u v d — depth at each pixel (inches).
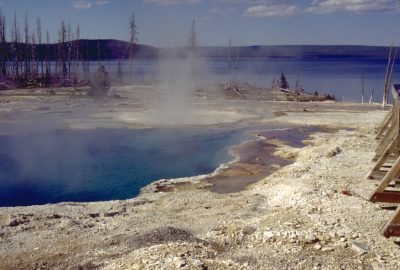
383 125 991.6
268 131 1465.3
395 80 4768.7
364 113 1802.4
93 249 502.3
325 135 1358.3
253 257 433.1
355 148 1037.8
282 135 1393.9
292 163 1030.4
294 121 1632.6
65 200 838.5
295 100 2361.0
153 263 399.2
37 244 530.3
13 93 2265.0
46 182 943.7
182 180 901.2
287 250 442.6
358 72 6304.1
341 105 2071.9
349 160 904.3
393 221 392.2
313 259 417.7
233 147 1237.1
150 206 700.7
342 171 808.3
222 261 411.2
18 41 3240.7
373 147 1043.3
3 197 853.8
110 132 1455.5
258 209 645.3
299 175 805.9
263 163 1047.0
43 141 1330.0
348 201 599.2
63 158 1142.3
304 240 458.9
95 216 651.5
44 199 844.6
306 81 4621.1
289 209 592.4
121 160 1122.0
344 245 441.1
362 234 465.7
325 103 2164.1
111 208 689.6
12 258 490.0
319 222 512.4
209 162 1099.3
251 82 4099.4
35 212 668.7
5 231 576.1
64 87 2662.4
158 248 449.4
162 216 635.5
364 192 648.4
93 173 1010.1
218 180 897.5
